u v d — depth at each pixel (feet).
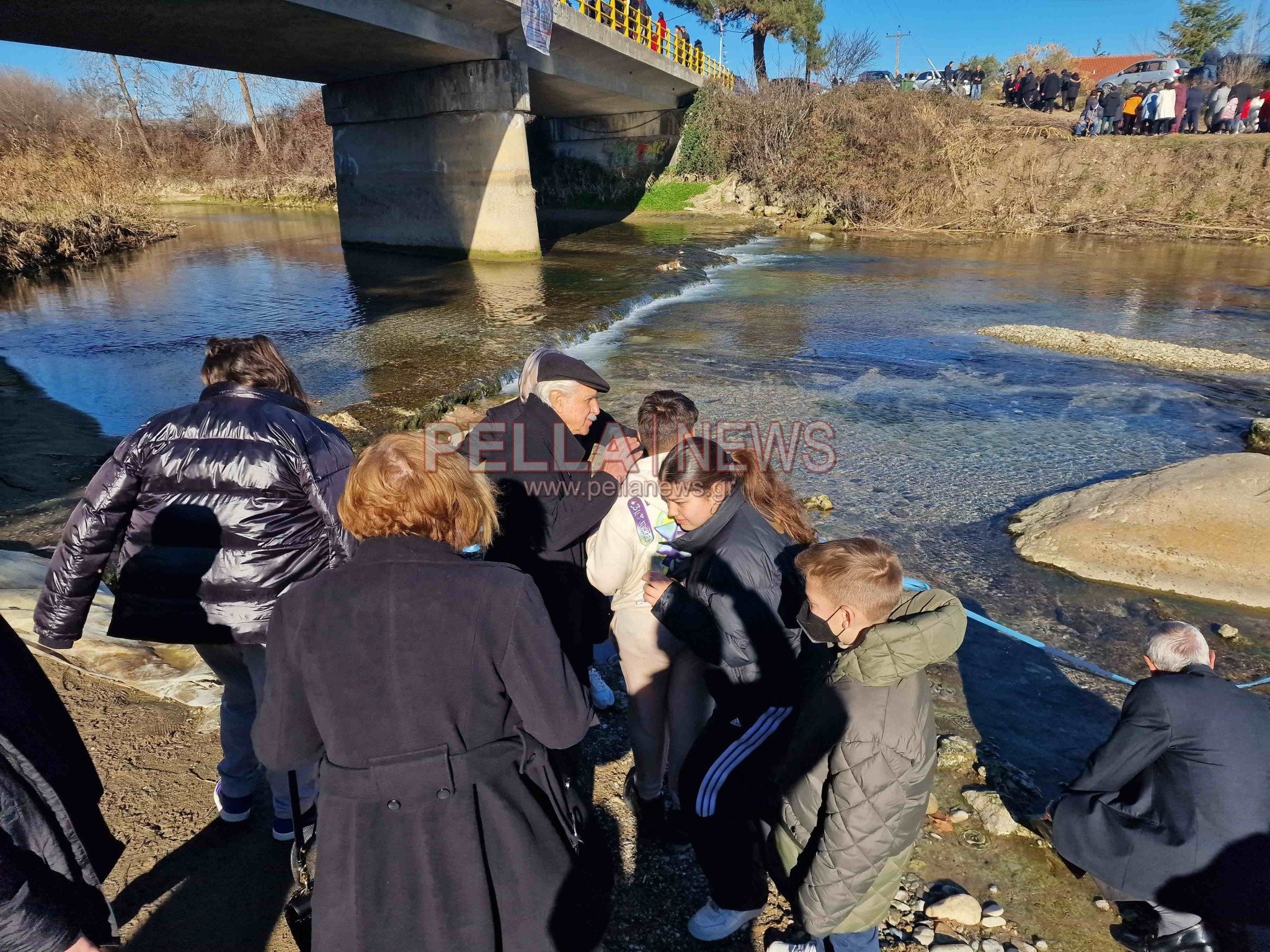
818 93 107.24
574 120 120.37
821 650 7.83
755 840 7.75
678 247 77.77
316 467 7.82
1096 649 14.61
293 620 5.40
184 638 7.82
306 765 5.72
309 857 8.55
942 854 9.45
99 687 11.65
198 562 7.70
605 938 8.10
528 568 9.29
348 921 5.22
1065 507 19.63
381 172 77.25
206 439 7.63
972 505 21.18
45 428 25.85
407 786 5.23
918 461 24.32
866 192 95.35
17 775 4.86
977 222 90.89
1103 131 95.55
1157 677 8.06
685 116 113.60
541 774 5.89
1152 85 94.22
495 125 68.85
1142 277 60.23
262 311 46.03
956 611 6.36
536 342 37.78
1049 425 27.81
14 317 44.09
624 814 9.84
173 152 154.61
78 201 70.38
